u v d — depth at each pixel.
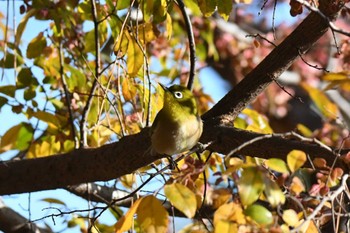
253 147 9.22
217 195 7.79
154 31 11.09
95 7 11.28
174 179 7.75
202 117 10.17
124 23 10.05
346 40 11.53
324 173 8.18
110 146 9.85
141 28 11.13
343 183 7.69
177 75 14.69
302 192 8.43
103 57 13.31
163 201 9.40
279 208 7.27
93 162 9.88
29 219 11.20
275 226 7.11
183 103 9.47
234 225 7.13
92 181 10.11
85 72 12.88
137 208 7.42
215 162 10.83
